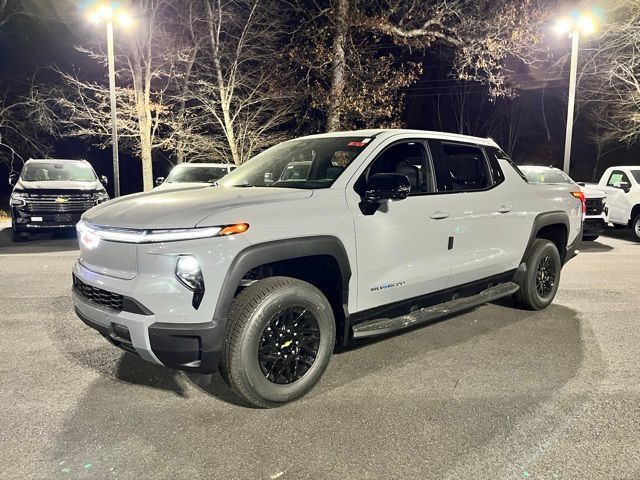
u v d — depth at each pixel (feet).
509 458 9.88
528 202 18.60
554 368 14.23
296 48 62.08
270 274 13.12
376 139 14.58
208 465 9.68
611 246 39.06
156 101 70.95
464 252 16.02
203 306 10.77
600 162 122.72
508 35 59.47
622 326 18.04
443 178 15.71
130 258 11.18
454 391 12.81
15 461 9.75
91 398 12.37
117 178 54.70
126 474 9.38
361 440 10.54
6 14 68.33
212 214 11.08
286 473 9.45
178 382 13.33
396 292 14.12
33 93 71.92
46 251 35.09
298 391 12.18
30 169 43.29
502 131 139.23
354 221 12.90
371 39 66.44
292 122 74.18
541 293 19.75
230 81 66.39
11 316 18.92
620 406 11.94
